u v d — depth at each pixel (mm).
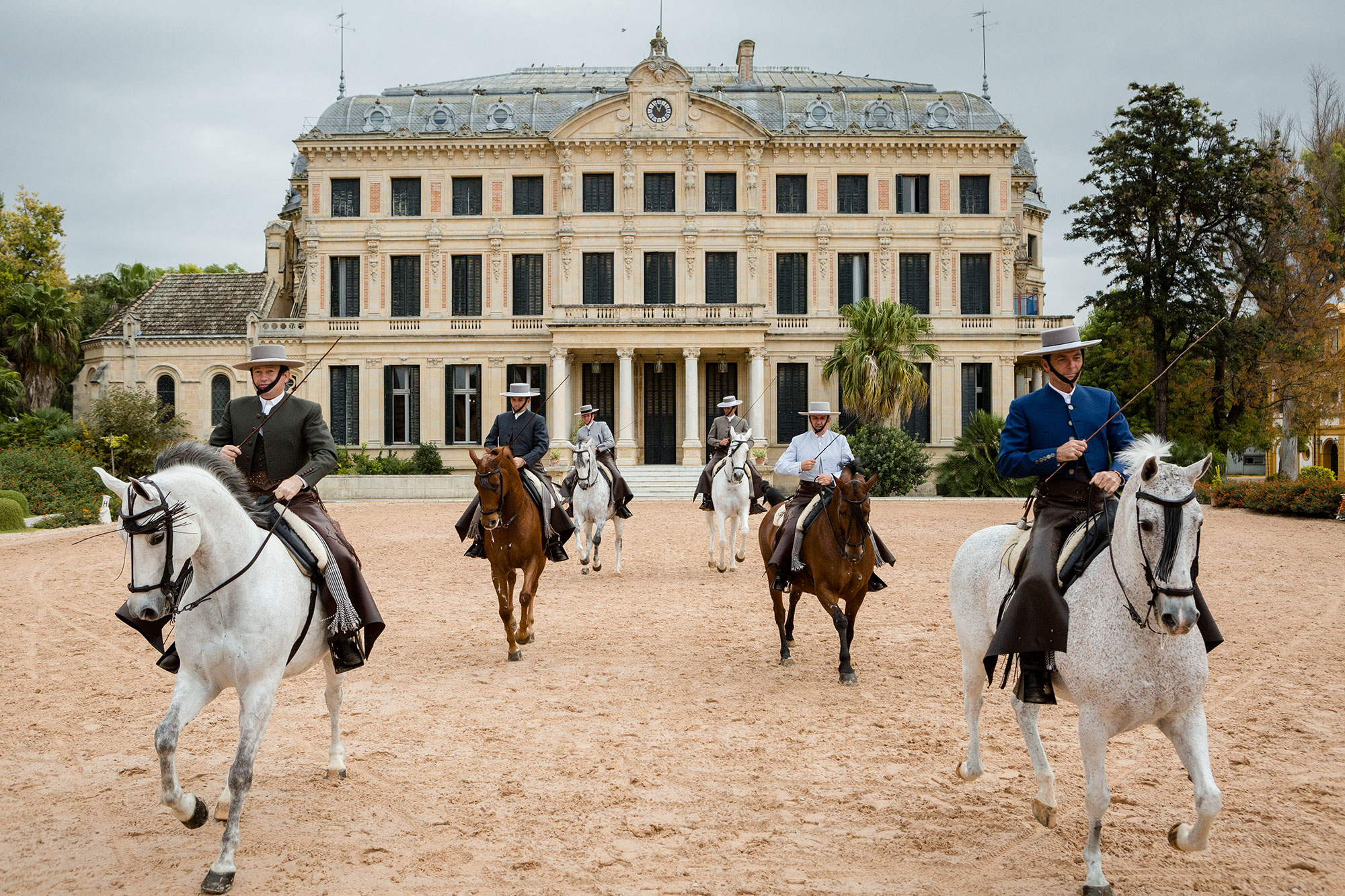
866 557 10258
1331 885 5465
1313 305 49469
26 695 9898
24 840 6125
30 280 65250
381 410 51719
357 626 6836
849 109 52594
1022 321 51406
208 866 5727
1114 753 7918
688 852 5910
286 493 6664
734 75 61469
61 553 23219
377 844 6031
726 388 52406
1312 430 52219
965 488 44688
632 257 50969
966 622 6812
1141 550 5113
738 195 51062
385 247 51938
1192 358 48344
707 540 26297
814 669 10992
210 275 57562
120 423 42344
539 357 51344
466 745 8102
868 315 44219
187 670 5797
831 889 5422
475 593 17016
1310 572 19156
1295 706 9336
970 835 6180
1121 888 5438
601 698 9656
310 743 8156
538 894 5352
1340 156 51594
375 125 52156
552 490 13172
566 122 50469
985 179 51844
